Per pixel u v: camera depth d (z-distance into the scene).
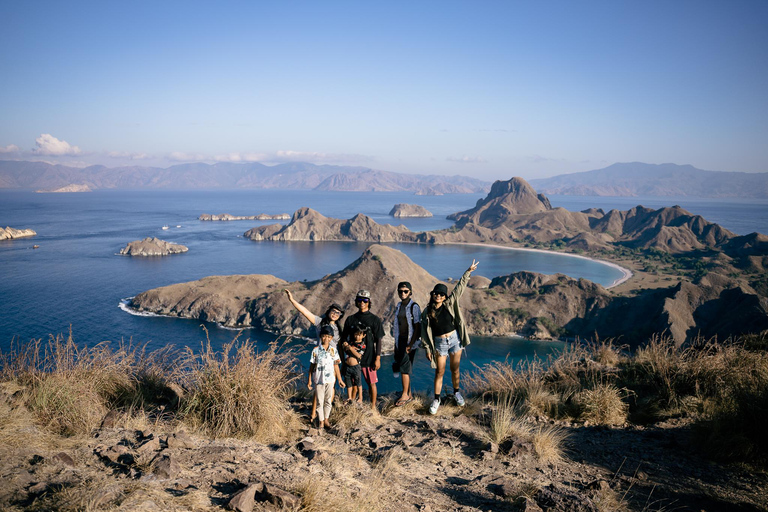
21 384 5.83
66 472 3.67
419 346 7.11
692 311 105.31
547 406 7.07
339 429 5.77
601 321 112.31
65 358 6.14
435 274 199.25
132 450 4.28
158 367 7.07
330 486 3.88
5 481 3.32
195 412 5.53
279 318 108.31
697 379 6.92
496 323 115.62
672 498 4.07
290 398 7.23
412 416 6.82
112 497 3.12
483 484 4.34
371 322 6.84
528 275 136.88
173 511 3.10
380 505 3.68
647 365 7.91
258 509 3.32
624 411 6.68
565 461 5.07
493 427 5.89
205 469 4.03
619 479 4.54
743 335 8.47
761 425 4.82
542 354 92.88
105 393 6.12
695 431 5.42
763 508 3.81
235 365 5.72
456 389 7.18
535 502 3.80
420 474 4.54
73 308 112.81
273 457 4.57
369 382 6.84
